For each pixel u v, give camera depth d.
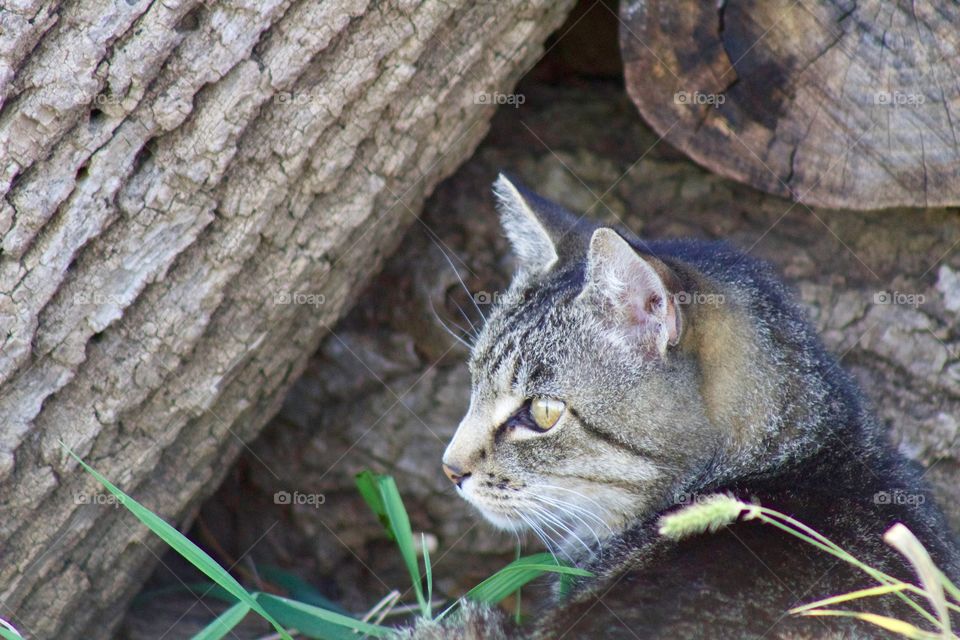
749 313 6.35
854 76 7.29
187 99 6.09
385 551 9.46
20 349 6.22
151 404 6.87
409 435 9.15
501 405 6.46
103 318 6.38
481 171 9.12
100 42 5.83
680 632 5.14
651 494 6.30
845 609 5.21
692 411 6.15
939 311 8.19
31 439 6.52
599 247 6.04
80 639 7.59
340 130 6.66
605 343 6.20
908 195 7.54
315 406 9.21
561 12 7.55
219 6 6.00
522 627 5.80
